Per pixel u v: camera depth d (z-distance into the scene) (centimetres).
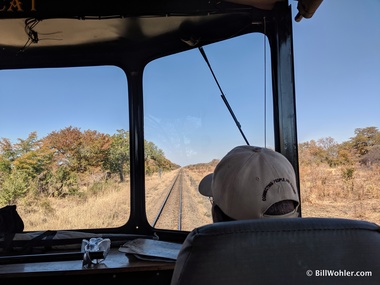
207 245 55
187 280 55
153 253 162
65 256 162
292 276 55
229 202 75
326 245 56
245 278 54
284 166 78
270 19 176
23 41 200
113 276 155
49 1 173
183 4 176
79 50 214
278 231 56
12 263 158
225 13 176
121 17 179
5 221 182
